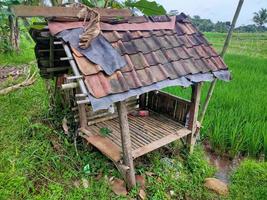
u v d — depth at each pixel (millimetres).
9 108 5430
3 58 10086
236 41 37375
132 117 5234
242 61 15664
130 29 3619
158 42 3719
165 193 3949
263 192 4188
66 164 3984
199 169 4758
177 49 3842
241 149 5703
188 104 4691
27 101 5863
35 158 3943
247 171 4766
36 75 7543
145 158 4605
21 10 2938
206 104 5305
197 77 3678
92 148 4480
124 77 3004
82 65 2820
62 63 4555
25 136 4461
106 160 4242
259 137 5625
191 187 4293
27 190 3385
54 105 5398
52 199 3326
